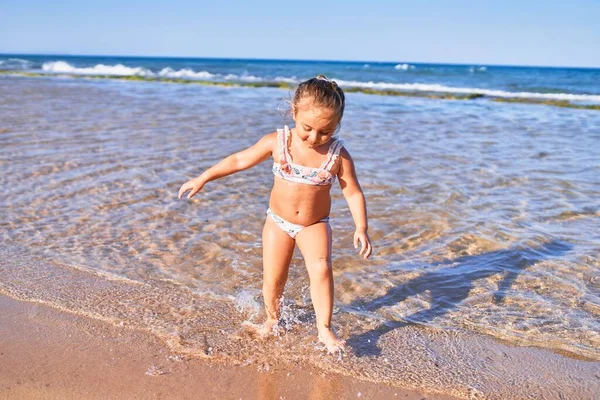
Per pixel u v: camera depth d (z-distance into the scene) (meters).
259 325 3.26
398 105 15.27
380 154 7.92
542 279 3.97
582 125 11.44
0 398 2.49
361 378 2.76
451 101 16.97
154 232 4.75
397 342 3.11
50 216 5.07
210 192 5.93
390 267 4.16
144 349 2.96
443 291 3.78
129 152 7.68
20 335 3.05
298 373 2.79
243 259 4.23
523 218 5.25
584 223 5.15
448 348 3.06
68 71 34.16
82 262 4.09
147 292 3.63
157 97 16.05
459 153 8.14
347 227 4.96
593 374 2.83
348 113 12.93
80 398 2.52
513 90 22.94
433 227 4.97
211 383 2.68
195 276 3.92
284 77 31.41
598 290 3.81
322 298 3.05
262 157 3.31
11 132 8.97
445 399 2.61
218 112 12.53
